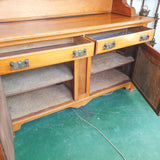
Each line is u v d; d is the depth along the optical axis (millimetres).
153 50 1429
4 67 992
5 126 888
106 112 1718
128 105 1823
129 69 2000
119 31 1818
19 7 1389
